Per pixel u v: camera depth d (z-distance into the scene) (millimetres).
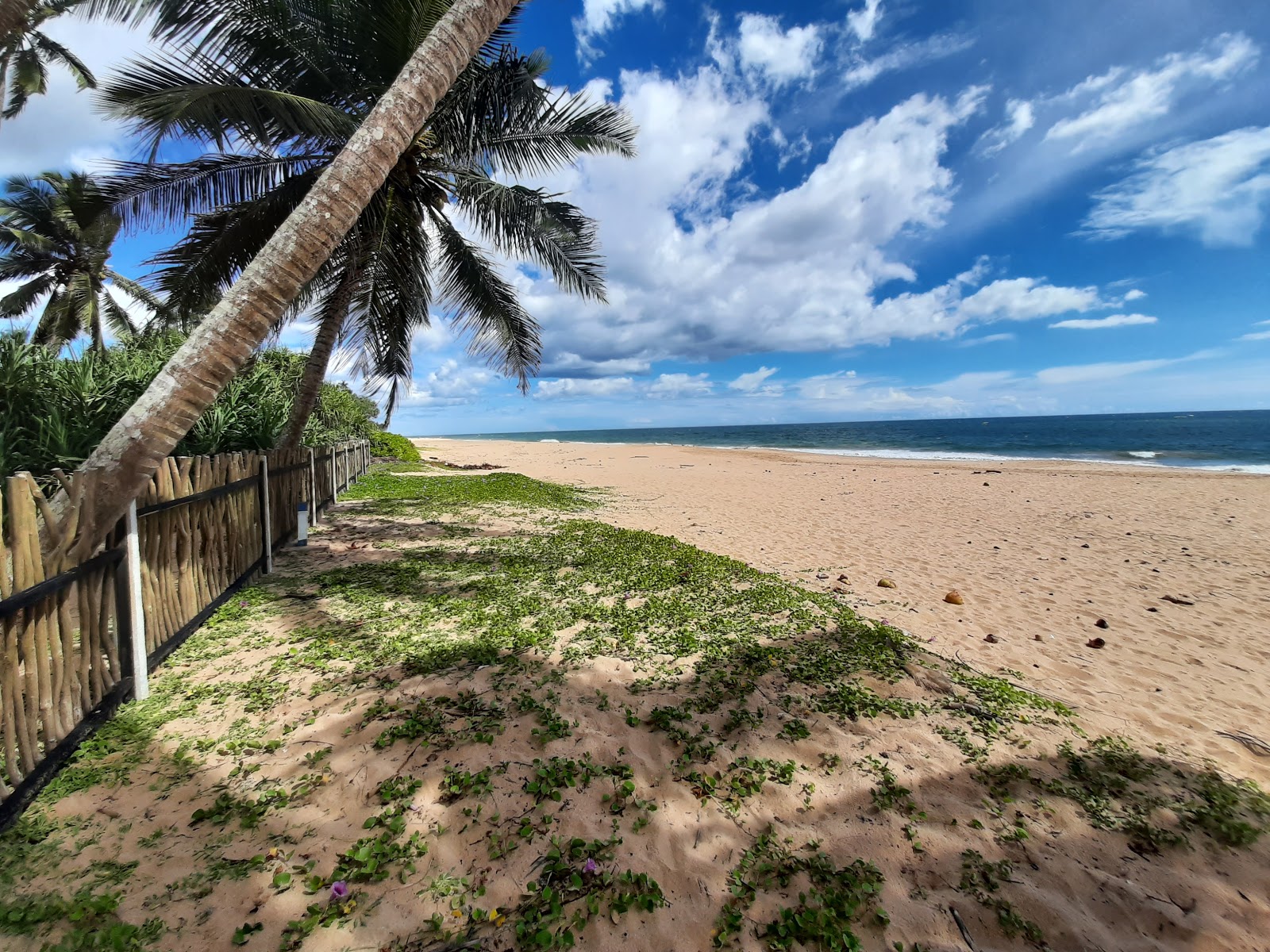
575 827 2703
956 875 2516
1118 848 2678
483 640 4773
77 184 13672
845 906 2314
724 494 16797
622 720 3629
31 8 5176
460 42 4617
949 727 3646
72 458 6000
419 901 2279
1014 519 12359
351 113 8203
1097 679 4699
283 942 2068
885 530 11102
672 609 5664
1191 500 14703
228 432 8453
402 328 10797
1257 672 4859
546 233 9734
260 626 5051
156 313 8680
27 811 2650
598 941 2168
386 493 14734
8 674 2641
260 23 7113
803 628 5195
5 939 1977
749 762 3201
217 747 3203
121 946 1975
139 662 3719
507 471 25562
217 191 7895
